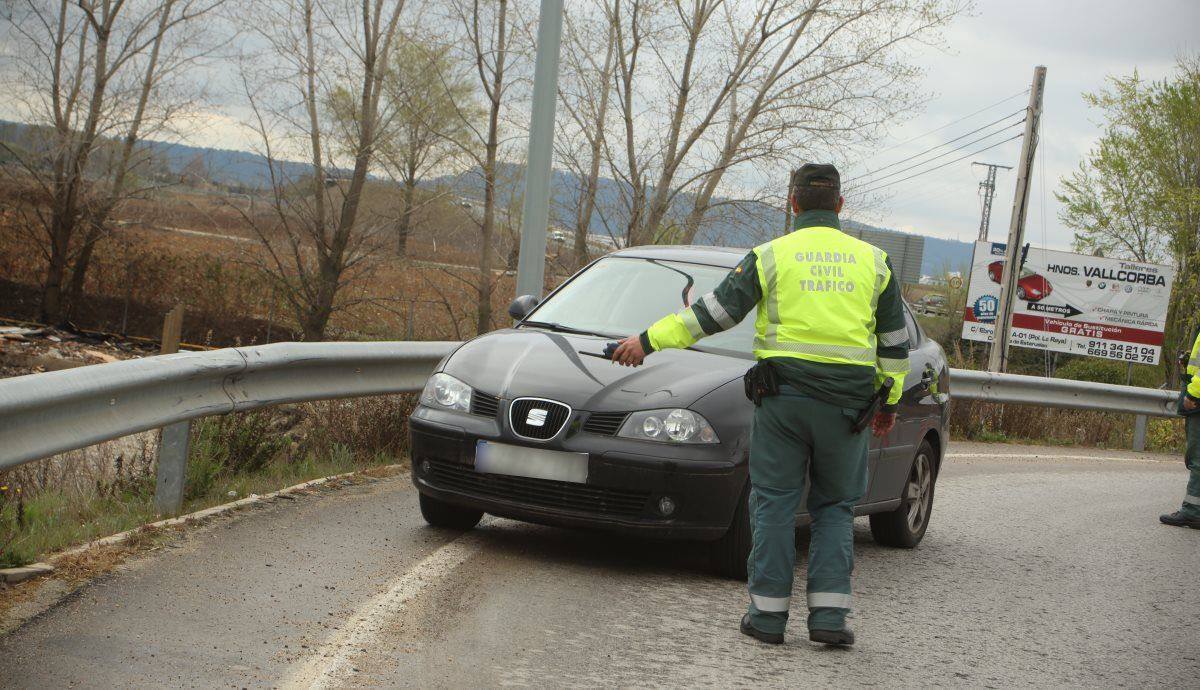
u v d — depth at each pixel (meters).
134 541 5.24
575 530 6.69
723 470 5.38
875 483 6.55
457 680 3.85
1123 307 24.81
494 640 4.35
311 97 19.03
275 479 7.20
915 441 7.02
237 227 20.69
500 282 18.11
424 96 18.00
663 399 5.49
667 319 4.52
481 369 5.89
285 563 5.19
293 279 20.66
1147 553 7.94
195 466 6.53
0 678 3.45
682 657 4.37
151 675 3.61
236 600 4.53
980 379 15.26
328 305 19.97
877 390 4.56
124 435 5.39
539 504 5.52
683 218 17.81
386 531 6.11
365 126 18.92
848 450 4.50
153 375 5.55
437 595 4.92
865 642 4.88
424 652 4.12
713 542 5.65
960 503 9.67
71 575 4.64
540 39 10.48
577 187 17.58
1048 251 24.97
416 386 8.68
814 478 4.65
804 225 4.57
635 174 17.64
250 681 3.65
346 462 8.08
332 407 8.61
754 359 6.07
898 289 4.58
